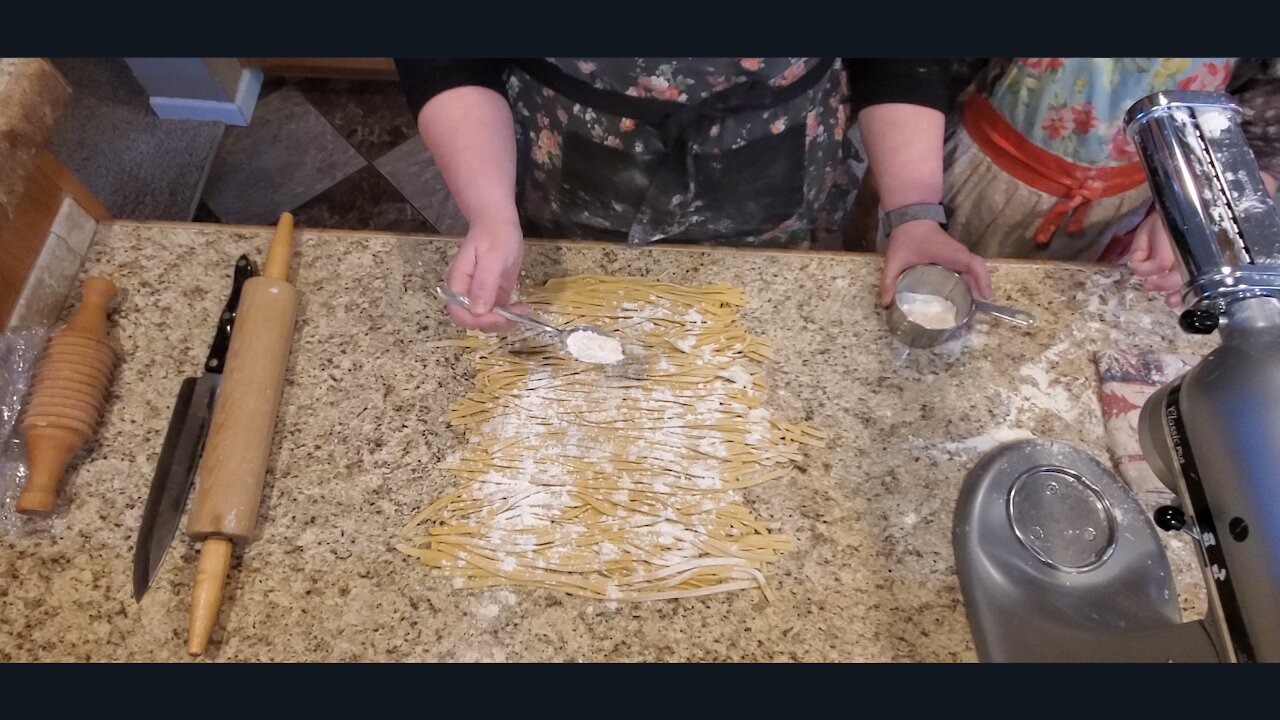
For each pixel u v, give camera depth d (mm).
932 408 792
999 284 872
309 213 1781
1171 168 482
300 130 1897
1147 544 683
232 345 750
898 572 709
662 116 845
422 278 852
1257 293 443
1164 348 830
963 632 683
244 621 667
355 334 811
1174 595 663
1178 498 484
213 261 855
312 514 716
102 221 868
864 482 752
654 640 674
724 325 830
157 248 858
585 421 767
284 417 760
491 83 826
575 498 729
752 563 707
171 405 766
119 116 1830
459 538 707
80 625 658
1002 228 1071
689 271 870
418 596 685
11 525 696
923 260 834
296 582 685
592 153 899
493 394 777
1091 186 970
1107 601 654
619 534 713
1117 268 886
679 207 954
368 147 1880
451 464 743
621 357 800
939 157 891
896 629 684
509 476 738
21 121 676
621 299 839
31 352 754
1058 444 743
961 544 702
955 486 751
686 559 706
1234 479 414
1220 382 437
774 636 679
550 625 677
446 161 803
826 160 959
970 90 1021
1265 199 463
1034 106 938
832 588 701
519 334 810
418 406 773
